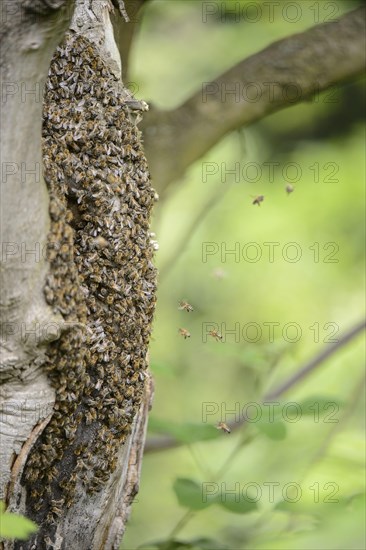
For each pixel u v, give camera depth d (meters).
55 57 6.75
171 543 9.53
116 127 6.75
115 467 6.95
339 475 11.09
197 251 24.09
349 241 24.28
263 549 10.99
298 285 24.12
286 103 12.51
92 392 6.62
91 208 6.57
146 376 6.94
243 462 18.53
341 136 24.97
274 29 19.94
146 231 6.87
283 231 24.16
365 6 12.84
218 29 23.11
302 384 18.83
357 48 12.44
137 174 6.85
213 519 16.83
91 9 7.10
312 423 15.78
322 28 12.66
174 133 12.11
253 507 9.32
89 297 6.57
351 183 24.09
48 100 6.68
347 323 23.64
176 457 20.31
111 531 7.32
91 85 6.77
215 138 12.33
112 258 6.60
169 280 24.28
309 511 9.76
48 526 6.75
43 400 6.24
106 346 6.61
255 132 24.69
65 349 6.14
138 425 7.46
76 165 6.55
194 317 24.30
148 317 6.90
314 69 12.38
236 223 24.23
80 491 6.83
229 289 24.31
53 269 6.08
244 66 12.45
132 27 9.65
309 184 24.31
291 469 15.74
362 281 24.25
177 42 23.41
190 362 23.92
